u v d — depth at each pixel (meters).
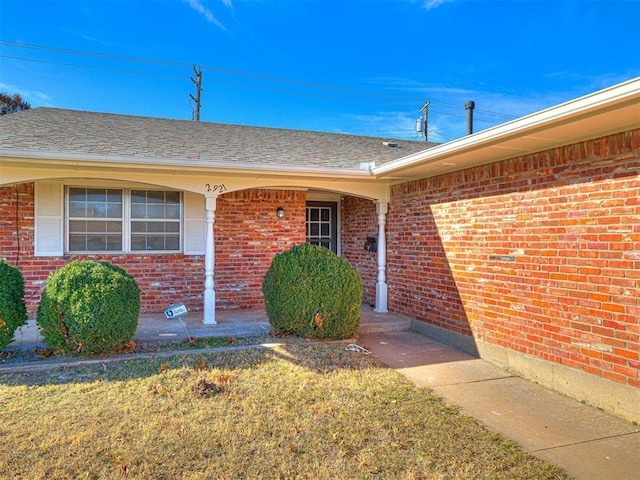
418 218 7.57
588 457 3.40
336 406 4.21
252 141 9.26
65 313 5.25
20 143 6.33
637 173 4.01
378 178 7.71
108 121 9.41
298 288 6.38
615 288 4.21
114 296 5.38
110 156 6.10
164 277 8.45
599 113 3.67
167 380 4.73
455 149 5.22
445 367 5.64
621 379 4.16
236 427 3.69
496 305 5.77
